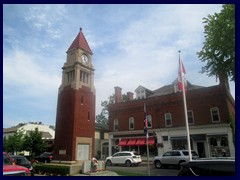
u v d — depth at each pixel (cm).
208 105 2925
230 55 1967
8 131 5931
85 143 2403
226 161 614
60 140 2400
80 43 2666
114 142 3688
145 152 3303
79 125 2378
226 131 2719
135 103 3562
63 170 1941
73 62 2605
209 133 2831
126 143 3444
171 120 3177
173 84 3753
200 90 3016
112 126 3734
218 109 2845
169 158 2278
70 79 2592
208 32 2034
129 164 2592
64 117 2455
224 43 1941
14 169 997
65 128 2395
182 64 1841
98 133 4347
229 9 1866
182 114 3097
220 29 1952
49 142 4759
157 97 3366
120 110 3709
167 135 3141
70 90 2494
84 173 1953
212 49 2030
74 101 2400
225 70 2058
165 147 3122
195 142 2925
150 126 3341
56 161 2327
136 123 3481
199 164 638
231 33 1877
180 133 3045
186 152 2239
